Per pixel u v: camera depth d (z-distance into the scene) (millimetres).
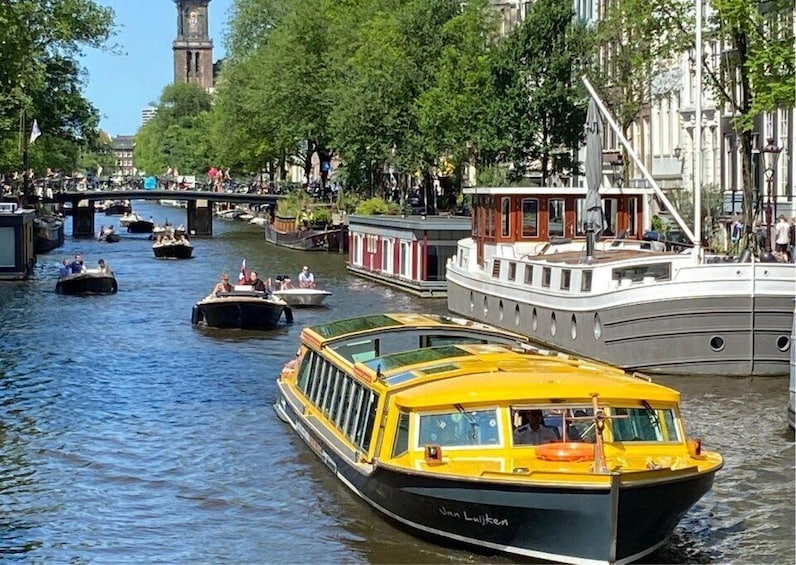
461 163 73500
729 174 61438
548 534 17891
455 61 70938
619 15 56688
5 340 43188
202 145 167375
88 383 34531
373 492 20594
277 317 46469
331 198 103125
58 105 94375
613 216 44656
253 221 139250
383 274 64500
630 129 74938
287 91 97375
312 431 24750
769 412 29266
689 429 27656
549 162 74875
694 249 35594
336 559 19766
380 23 80188
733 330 32844
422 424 19281
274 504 22453
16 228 65812
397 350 25516
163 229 100062
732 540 20328
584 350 36062
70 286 59250
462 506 18391
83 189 128750
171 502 22953
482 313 45094
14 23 51875
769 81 38594
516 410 19156
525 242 44531
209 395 32625
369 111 77062
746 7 39375
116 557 20141
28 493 23656
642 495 17484
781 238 45062
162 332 45500
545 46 64125
